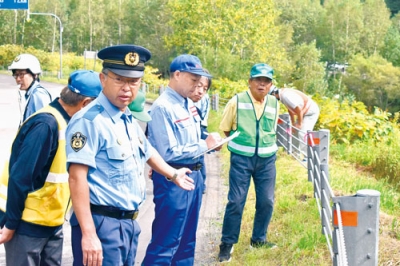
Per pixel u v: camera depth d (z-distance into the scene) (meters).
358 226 3.97
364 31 88.25
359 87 77.12
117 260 3.55
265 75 5.64
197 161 4.85
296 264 5.38
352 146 12.38
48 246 4.16
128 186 3.58
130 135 3.62
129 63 3.45
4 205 4.14
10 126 17.05
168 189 4.68
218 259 5.92
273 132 5.90
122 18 88.75
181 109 4.74
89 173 3.48
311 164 6.75
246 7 49.38
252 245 6.05
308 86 75.56
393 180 9.52
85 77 3.93
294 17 103.62
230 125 5.85
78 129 3.43
